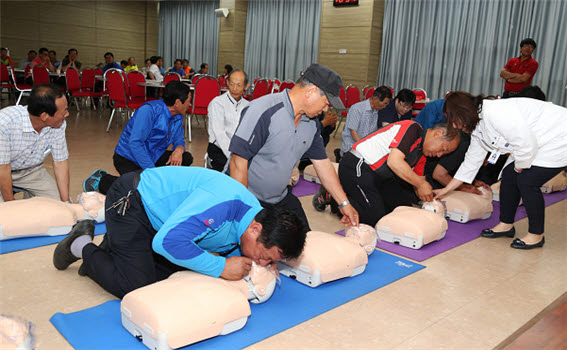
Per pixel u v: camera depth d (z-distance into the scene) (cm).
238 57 1198
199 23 1343
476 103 259
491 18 790
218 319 154
